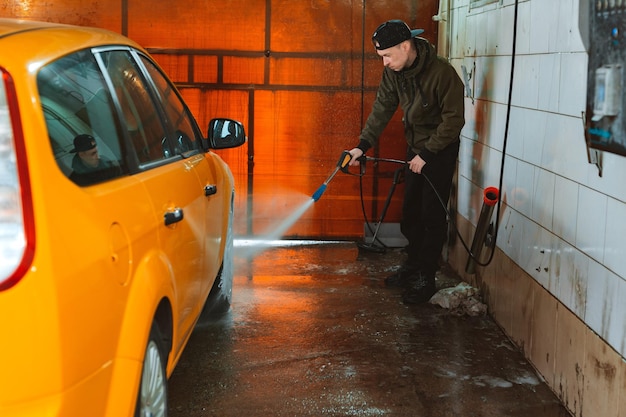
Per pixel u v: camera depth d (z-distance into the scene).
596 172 3.76
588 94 3.62
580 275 3.97
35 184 2.14
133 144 3.06
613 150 3.34
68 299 2.15
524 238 4.94
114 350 2.44
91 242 2.33
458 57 6.80
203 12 7.37
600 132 3.48
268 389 4.32
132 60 3.58
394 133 7.52
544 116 4.57
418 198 6.11
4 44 2.46
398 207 7.62
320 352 4.89
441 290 5.94
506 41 5.38
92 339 2.28
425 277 5.92
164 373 3.03
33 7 7.31
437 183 5.77
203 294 3.99
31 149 2.18
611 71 3.34
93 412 2.29
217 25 7.39
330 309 5.73
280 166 7.58
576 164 4.05
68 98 2.58
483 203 5.46
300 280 6.47
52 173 2.23
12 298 2.06
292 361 4.73
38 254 2.09
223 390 4.29
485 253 5.86
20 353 2.07
